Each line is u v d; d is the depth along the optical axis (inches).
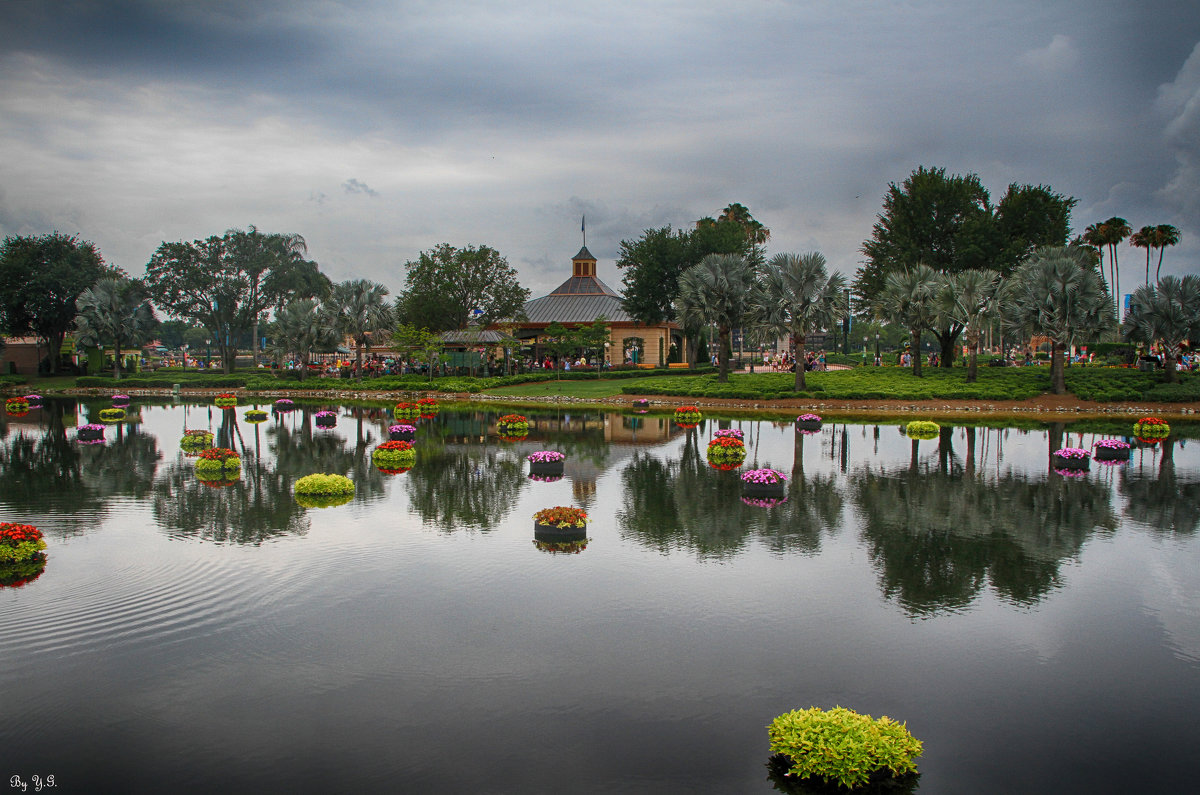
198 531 568.4
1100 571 478.0
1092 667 346.0
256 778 261.0
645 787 256.2
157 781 260.2
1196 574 472.7
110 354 2706.7
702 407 1679.4
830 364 3371.1
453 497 697.0
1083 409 1573.6
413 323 2527.1
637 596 428.5
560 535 549.6
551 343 2368.4
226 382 2349.9
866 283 2353.6
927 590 441.4
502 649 359.3
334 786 256.4
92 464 892.0
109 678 333.7
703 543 537.3
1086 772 268.1
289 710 306.0
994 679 334.0
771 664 345.4
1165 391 1620.3
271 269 2792.8
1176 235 2578.7
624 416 1521.9
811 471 844.6
